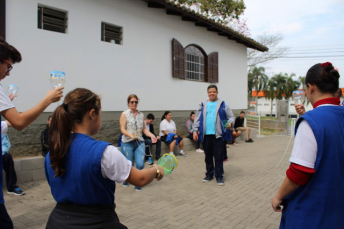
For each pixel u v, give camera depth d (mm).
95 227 1444
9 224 2059
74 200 1459
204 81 10953
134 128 4660
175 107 9531
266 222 3572
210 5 16688
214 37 11242
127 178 1517
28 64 5777
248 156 8359
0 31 5301
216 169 5336
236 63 12555
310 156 1604
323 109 1711
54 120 1503
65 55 6418
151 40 8602
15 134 5633
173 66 9312
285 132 15711
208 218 3688
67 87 6469
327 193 1592
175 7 8461
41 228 3355
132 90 8016
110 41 7605
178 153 8484
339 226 1598
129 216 3732
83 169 1405
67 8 6438
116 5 7543
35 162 5359
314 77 1801
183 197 4547
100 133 7203
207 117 5359
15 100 5602
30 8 5781
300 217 1656
